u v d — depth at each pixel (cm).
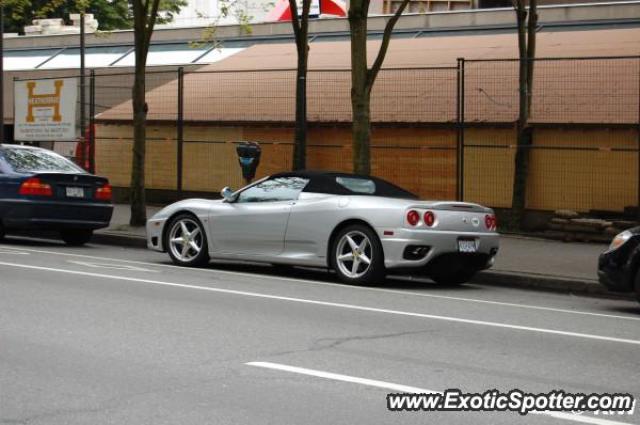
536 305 1182
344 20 2811
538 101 1973
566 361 796
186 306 1038
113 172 2608
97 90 3006
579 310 1148
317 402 640
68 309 994
